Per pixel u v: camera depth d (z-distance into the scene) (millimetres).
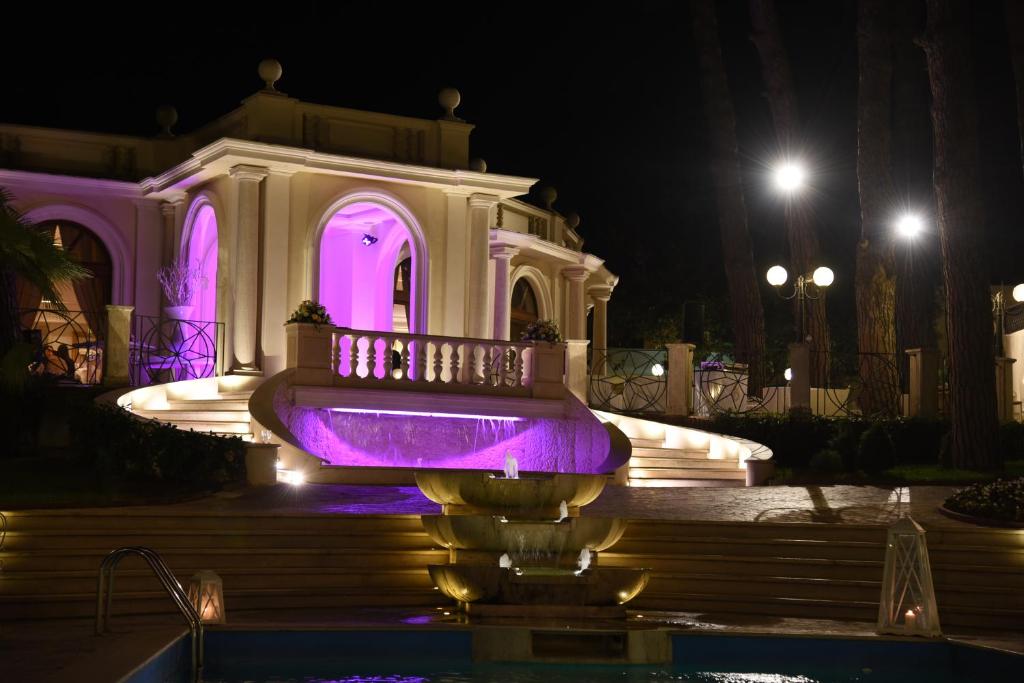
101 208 24031
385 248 25234
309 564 12875
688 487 17922
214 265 24250
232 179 21422
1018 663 9609
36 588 11422
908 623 10789
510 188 23562
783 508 15539
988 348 19250
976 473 18797
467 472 13602
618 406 28422
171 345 22625
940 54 19625
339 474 17016
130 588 11766
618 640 10633
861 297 25312
